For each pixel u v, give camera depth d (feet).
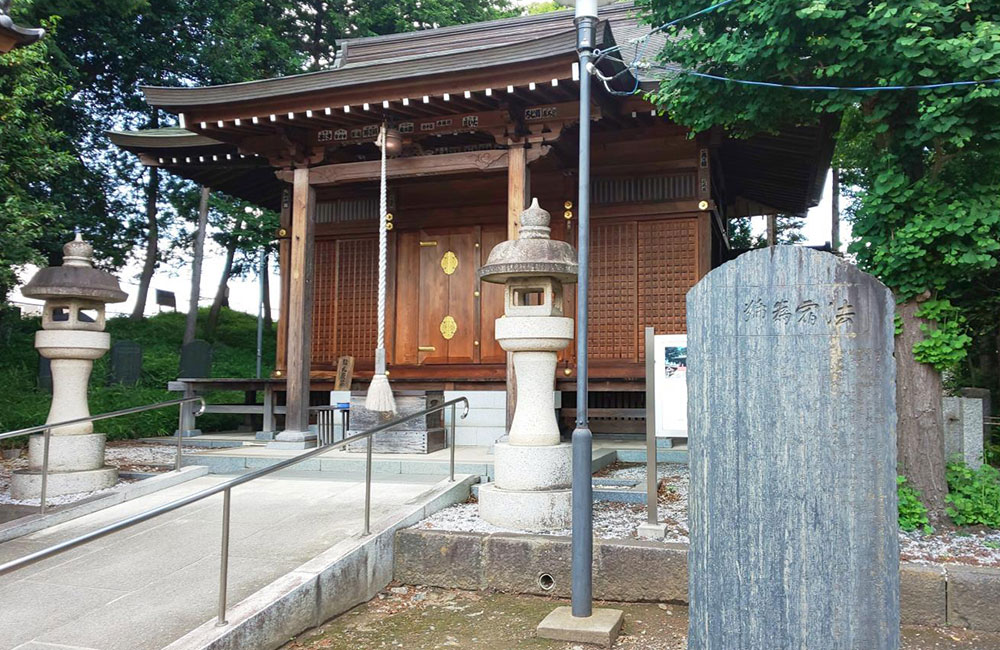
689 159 35.88
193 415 37.40
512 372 29.19
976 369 41.19
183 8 63.87
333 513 21.38
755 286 10.59
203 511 22.07
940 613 15.39
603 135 34.96
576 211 37.37
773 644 10.13
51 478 23.32
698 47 20.04
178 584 16.21
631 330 36.27
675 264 35.86
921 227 18.25
